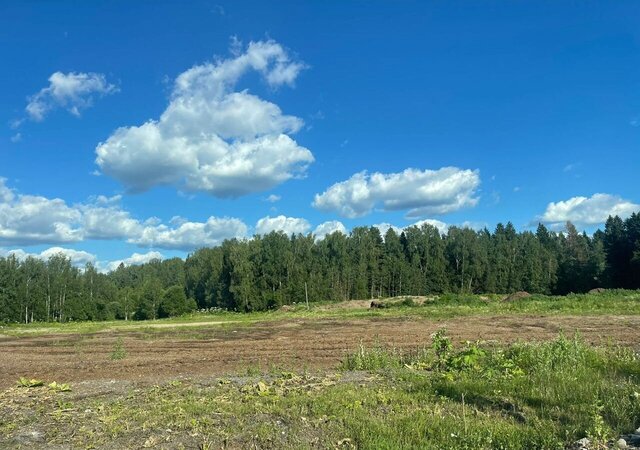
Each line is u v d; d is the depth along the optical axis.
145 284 88.06
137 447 6.86
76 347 22.41
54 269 85.00
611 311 28.53
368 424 7.25
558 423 7.16
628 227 71.38
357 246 86.25
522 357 11.73
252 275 76.50
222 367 14.99
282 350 18.25
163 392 10.15
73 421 8.23
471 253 86.12
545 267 82.50
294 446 6.63
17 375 14.88
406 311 37.19
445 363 11.93
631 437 6.34
